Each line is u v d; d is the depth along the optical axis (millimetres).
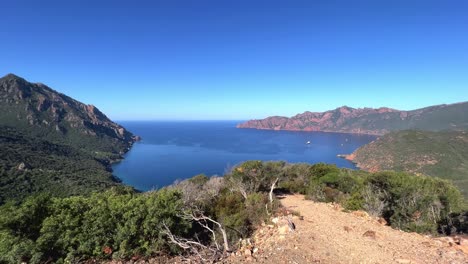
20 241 7402
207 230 10086
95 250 7719
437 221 13711
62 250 7688
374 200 13766
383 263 6895
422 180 17516
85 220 8141
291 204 15133
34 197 8539
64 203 8617
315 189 18312
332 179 22344
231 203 12789
